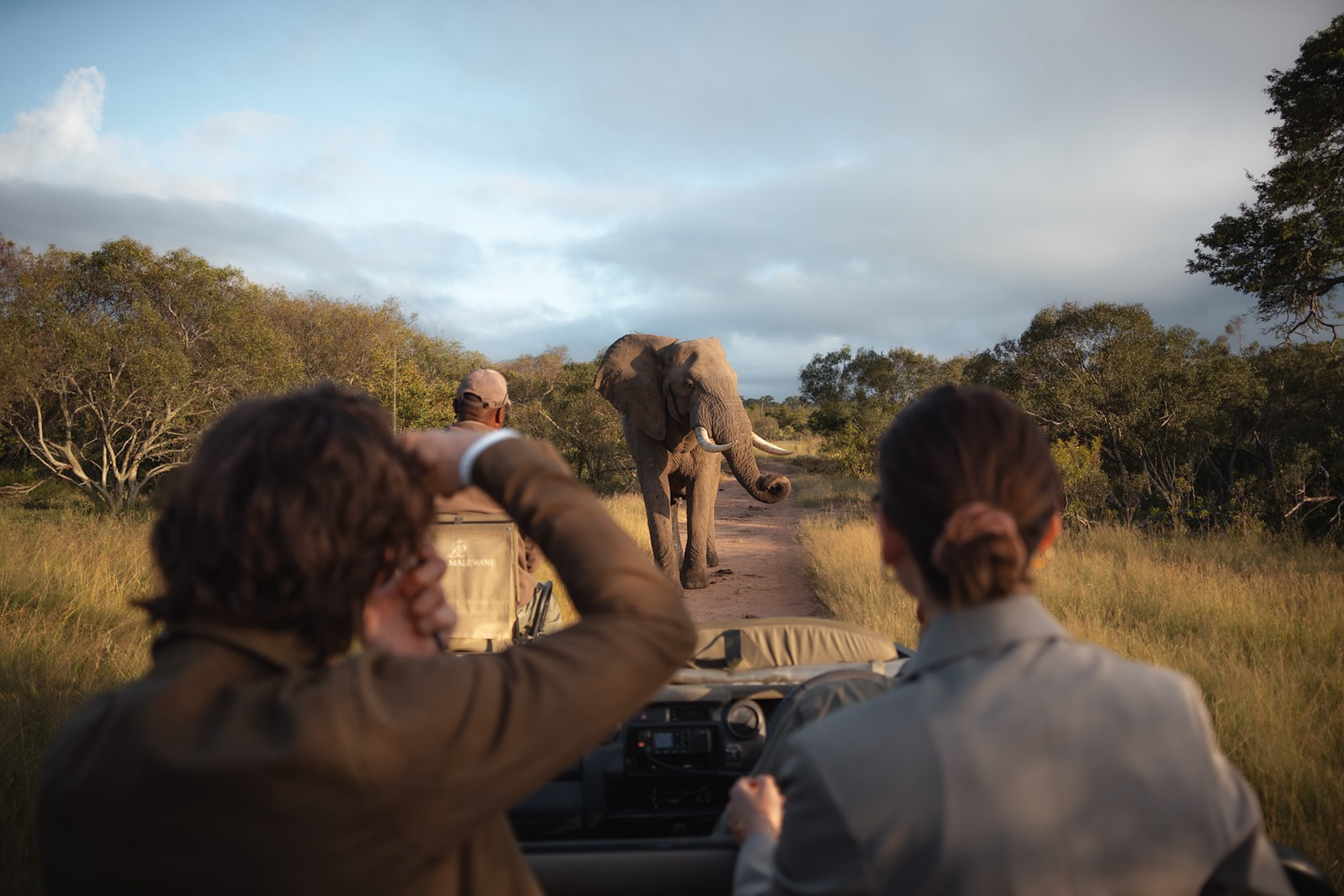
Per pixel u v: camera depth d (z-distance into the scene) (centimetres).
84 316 1438
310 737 75
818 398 4175
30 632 548
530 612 369
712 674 244
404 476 90
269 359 1534
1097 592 756
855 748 96
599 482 2003
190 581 82
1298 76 1368
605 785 223
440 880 83
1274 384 1327
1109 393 1441
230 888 75
